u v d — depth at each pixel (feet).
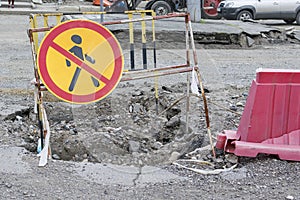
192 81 19.48
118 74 18.25
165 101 24.84
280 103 17.13
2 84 29.73
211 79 30.71
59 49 17.44
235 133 18.22
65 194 14.52
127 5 59.31
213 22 58.90
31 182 15.23
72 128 21.95
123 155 18.66
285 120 17.22
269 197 14.52
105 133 20.79
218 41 49.83
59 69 17.48
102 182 15.47
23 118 23.25
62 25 17.39
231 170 16.39
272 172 16.14
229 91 28.30
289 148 16.89
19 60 38.83
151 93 26.16
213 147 17.97
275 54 45.47
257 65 38.60
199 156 17.88
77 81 17.71
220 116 22.52
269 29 54.54
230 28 52.54
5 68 35.32
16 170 16.06
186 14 19.99
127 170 16.62
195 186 15.28
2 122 21.79
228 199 14.39
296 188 15.08
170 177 16.01
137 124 22.27
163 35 41.34
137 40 40.29
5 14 78.84
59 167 16.49
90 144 19.65
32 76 32.55
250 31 51.96
